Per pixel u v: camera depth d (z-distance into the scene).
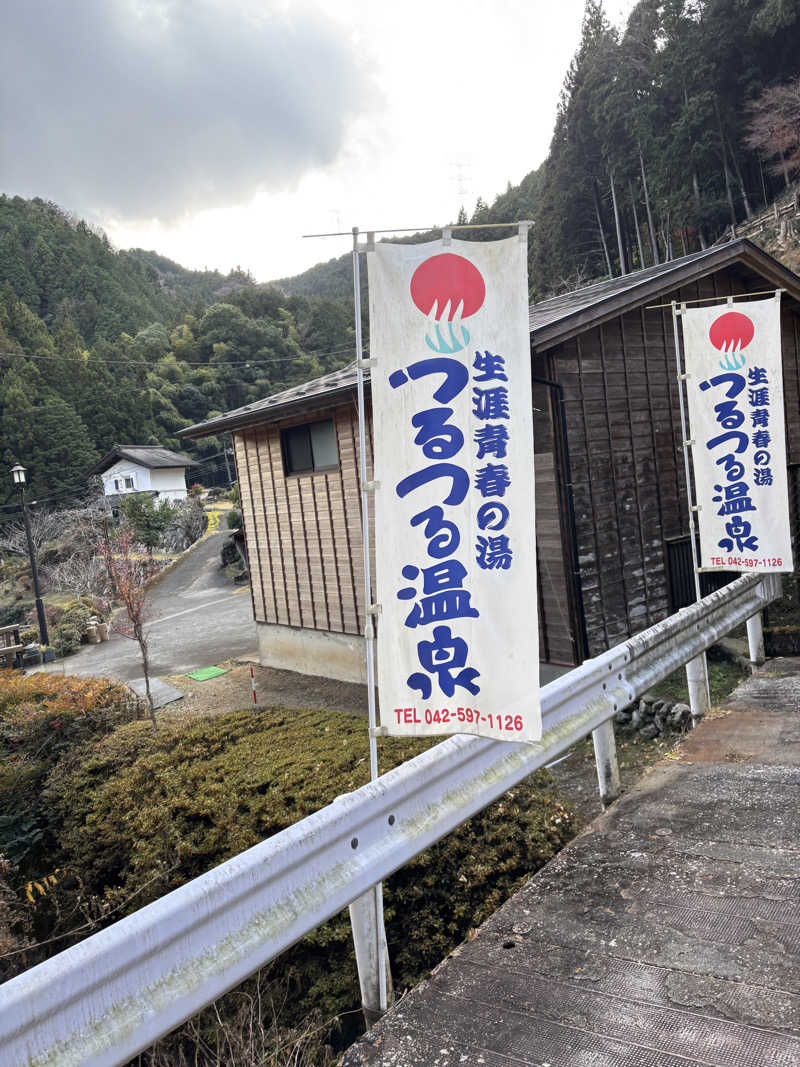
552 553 8.08
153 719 8.80
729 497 5.41
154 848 5.60
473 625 2.68
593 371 8.31
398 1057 1.93
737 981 2.07
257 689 11.22
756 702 4.77
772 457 5.26
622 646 3.94
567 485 7.87
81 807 6.99
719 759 3.83
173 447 62.75
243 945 1.97
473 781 2.89
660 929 2.37
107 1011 1.67
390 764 5.64
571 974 2.19
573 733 3.39
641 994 2.06
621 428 8.58
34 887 6.22
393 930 4.06
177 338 80.00
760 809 3.16
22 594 31.64
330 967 4.05
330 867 2.28
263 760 6.55
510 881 4.13
